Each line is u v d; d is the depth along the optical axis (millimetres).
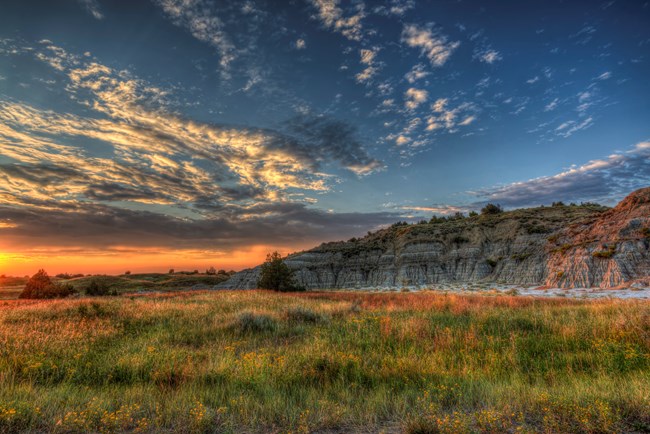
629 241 40156
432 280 58156
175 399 6406
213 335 13242
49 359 9148
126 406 5961
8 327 12648
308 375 8031
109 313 16719
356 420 5477
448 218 91000
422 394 6559
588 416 5055
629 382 6684
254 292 31219
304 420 5301
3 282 92875
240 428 5250
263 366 8188
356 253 72500
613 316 12477
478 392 6578
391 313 16562
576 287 39375
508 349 9766
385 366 8430
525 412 5516
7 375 7648
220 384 7605
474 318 14258
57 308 17516
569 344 10406
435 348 10430
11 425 5180
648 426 4773
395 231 81250
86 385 7602
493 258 57688
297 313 16609
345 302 22281
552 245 50750
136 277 94750
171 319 15938
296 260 72750
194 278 89938
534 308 16766
